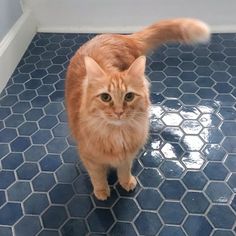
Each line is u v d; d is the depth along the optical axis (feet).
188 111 1.97
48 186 1.67
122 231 1.48
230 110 1.95
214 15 2.51
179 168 1.70
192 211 1.53
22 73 2.33
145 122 1.37
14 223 1.54
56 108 2.06
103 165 1.49
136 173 1.69
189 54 2.37
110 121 1.25
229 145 1.78
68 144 1.85
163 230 1.48
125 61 1.56
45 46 2.56
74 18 2.64
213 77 2.18
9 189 1.67
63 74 2.30
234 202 1.55
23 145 1.86
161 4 2.50
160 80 2.19
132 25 2.61
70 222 1.53
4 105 2.11
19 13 2.47
